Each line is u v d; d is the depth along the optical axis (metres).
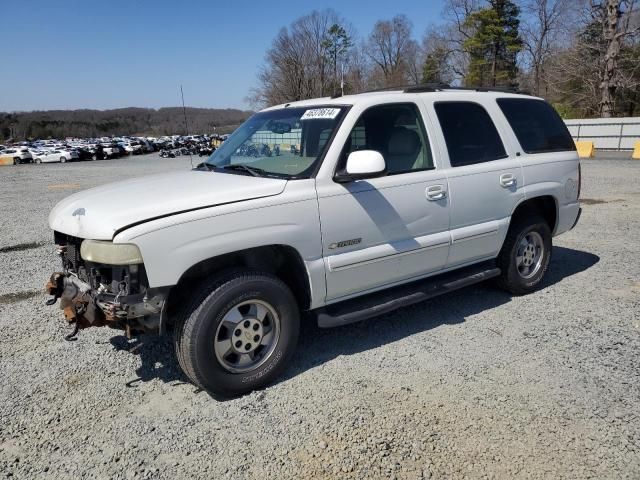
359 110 3.96
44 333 4.61
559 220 5.49
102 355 4.17
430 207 4.25
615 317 4.72
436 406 3.33
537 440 2.97
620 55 39.41
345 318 3.84
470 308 5.01
